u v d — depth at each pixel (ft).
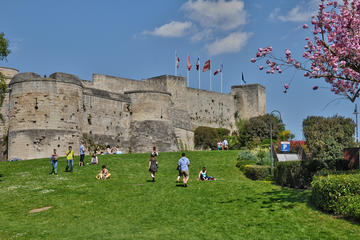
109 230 53.16
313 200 60.64
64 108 162.61
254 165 114.11
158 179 92.79
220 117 299.79
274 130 278.05
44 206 67.77
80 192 77.25
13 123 160.25
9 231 53.31
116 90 221.05
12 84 164.35
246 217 56.90
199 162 128.77
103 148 184.44
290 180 82.17
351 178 54.44
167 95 213.25
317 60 62.44
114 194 74.59
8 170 106.83
